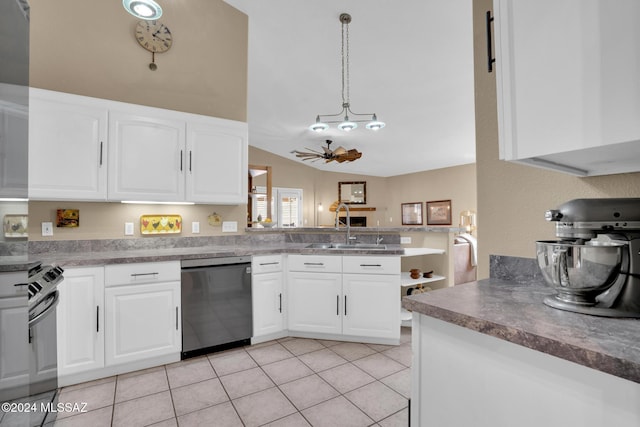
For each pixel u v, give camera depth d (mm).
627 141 597
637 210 780
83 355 1881
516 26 754
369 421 1532
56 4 2396
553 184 1141
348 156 5352
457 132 5395
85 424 1515
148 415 1587
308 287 2576
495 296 966
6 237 938
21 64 1051
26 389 1031
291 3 2791
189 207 2826
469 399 784
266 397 1741
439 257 3199
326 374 1996
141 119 2324
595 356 562
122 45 2617
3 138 927
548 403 644
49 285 1355
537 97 723
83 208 2402
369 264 2461
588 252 791
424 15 2713
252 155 7227
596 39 635
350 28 2977
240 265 2424
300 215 8195
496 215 1307
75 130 2105
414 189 8812
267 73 3982
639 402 530
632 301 755
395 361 2176
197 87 2936
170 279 2150
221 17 3078
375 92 4113
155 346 2090
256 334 2473
